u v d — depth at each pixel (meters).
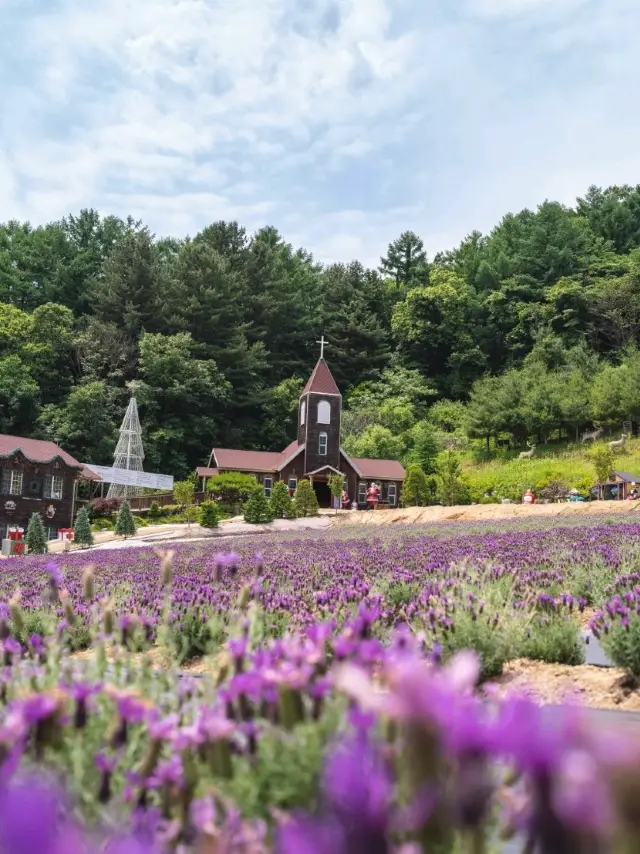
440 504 59.78
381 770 1.89
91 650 8.20
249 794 2.30
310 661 2.74
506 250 113.75
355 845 1.41
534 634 7.81
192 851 2.13
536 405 75.69
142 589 11.21
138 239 88.25
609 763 1.22
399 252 121.19
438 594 8.52
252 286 96.31
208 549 24.66
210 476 66.19
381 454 77.31
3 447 52.47
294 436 85.56
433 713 1.52
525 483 62.28
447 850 1.65
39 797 1.27
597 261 100.44
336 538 29.48
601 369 82.12
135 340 84.44
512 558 13.90
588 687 6.71
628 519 28.70
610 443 69.56
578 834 1.34
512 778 1.99
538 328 93.19
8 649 4.18
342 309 98.00
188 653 7.54
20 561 25.00
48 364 79.94
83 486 64.00
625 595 8.13
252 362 86.00
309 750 2.30
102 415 73.69
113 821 2.31
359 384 95.44
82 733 2.66
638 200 112.19
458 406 92.38
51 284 93.69
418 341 99.31
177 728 2.76
